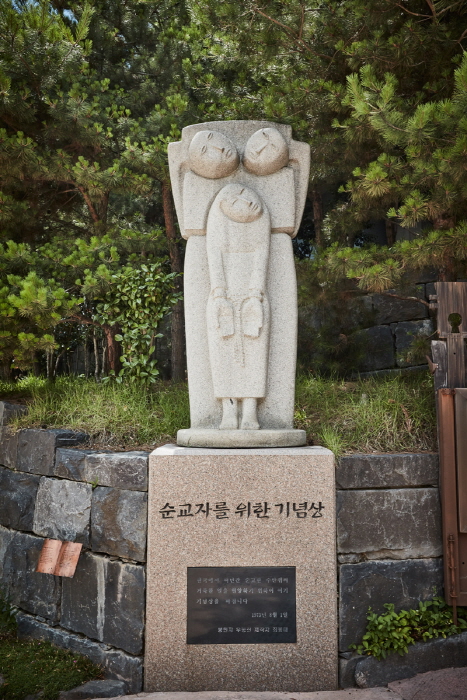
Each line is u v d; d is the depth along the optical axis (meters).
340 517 3.64
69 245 6.48
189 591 3.51
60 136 6.45
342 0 5.95
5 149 5.71
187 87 7.57
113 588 3.68
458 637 3.59
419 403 4.55
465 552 3.64
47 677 3.45
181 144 4.22
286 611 3.50
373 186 4.73
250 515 3.55
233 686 3.45
